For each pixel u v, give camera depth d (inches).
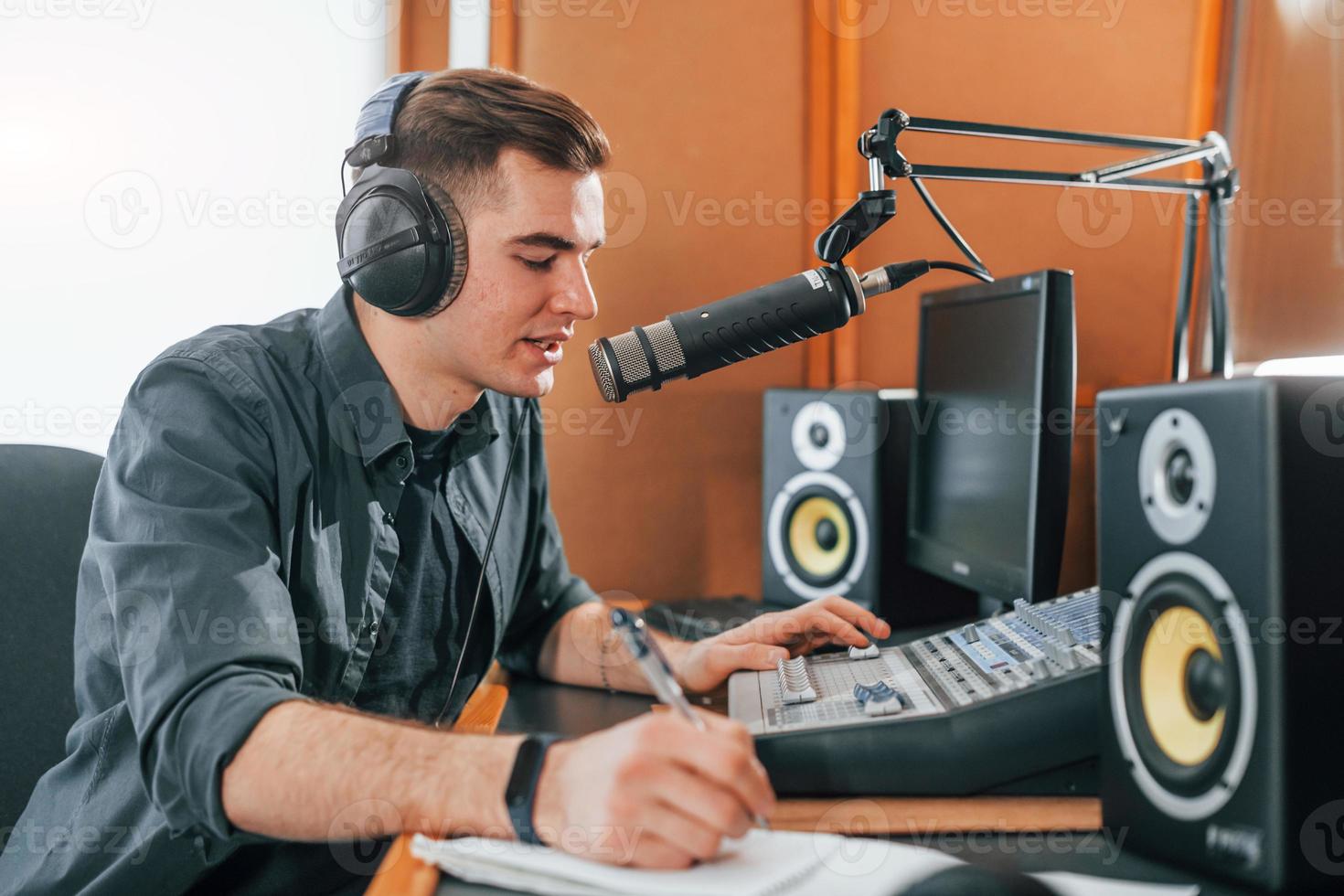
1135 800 24.9
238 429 35.9
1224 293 46.4
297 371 39.4
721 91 71.5
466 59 71.6
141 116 70.4
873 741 29.9
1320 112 56.8
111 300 70.6
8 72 68.7
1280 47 60.6
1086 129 70.0
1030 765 29.4
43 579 40.3
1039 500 43.3
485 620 45.4
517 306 37.3
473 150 36.0
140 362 71.1
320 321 41.3
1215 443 22.4
